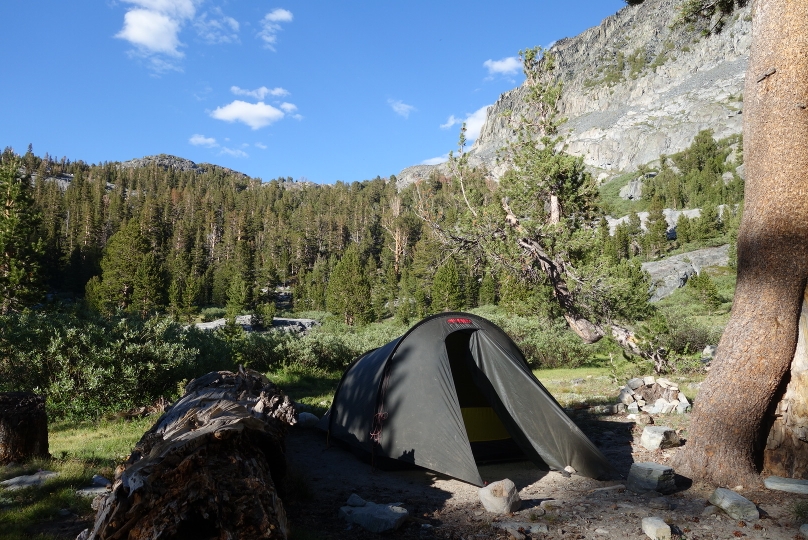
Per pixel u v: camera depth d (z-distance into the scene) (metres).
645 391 10.99
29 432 6.53
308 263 112.12
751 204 6.25
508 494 5.30
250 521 3.60
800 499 5.47
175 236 112.44
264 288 87.38
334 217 131.88
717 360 6.29
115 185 186.12
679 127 163.88
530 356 21.72
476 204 19.16
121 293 57.25
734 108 159.50
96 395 11.07
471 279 56.81
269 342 17.92
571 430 6.70
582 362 21.81
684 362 15.99
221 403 5.35
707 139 142.50
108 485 5.63
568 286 17.42
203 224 129.62
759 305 6.02
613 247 54.44
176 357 12.34
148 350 11.84
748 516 4.97
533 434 6.85
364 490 6.04
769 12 6.21
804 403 5.94
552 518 5.01
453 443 6.29
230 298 62.94
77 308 17.69
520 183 19.00
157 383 12.11
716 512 5.11
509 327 23.89
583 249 18.17
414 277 72.06
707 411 6.21
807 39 5.98
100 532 3.42
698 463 6.18
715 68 194.25
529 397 6.96
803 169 5.91
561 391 13.73
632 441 8.27
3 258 31.14
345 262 65.00
